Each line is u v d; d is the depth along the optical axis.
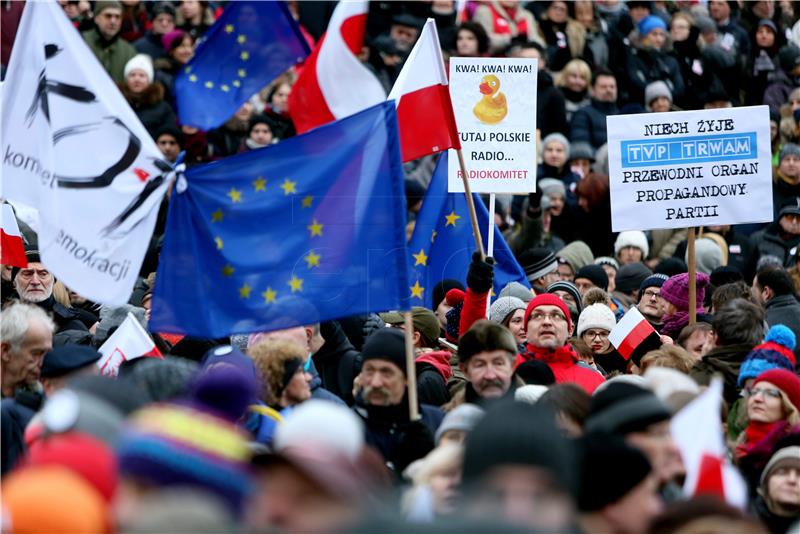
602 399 13.82
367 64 39.41
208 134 36.31
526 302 25.59
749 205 24.98
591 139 39.22
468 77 24.50
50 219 17.62
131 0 39.34
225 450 10.16
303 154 18.25
